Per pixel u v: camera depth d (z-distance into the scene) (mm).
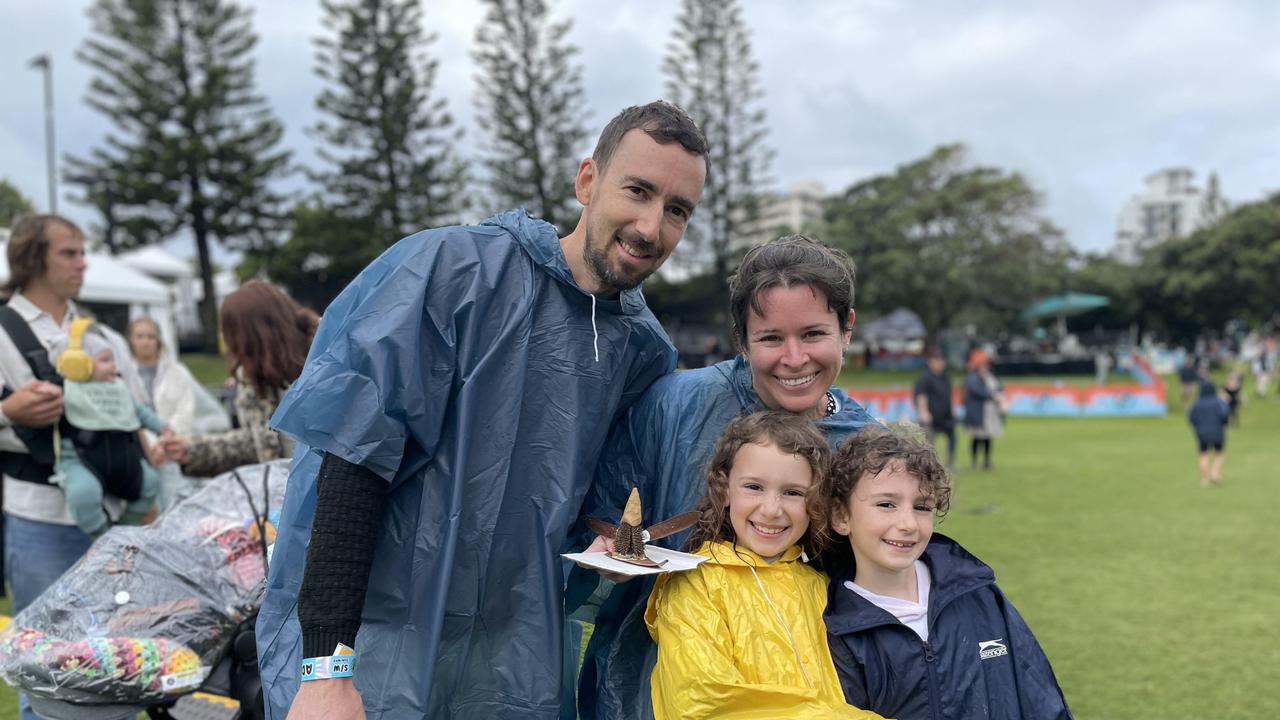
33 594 3242
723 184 36469
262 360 2967
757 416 2049
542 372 1967
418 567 1820
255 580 2445
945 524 8383
